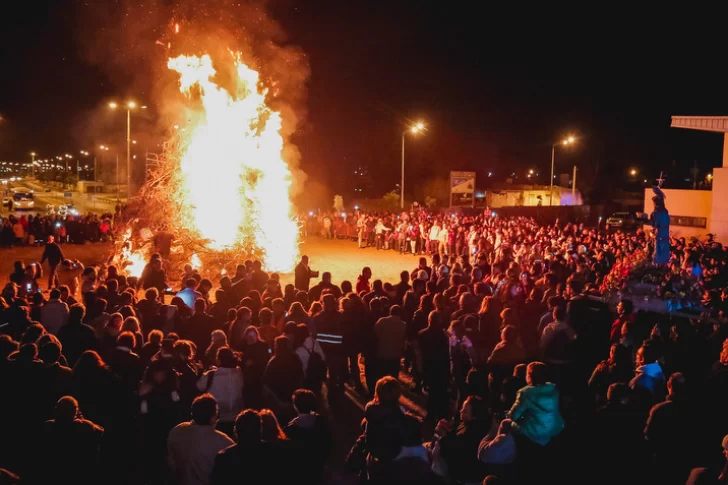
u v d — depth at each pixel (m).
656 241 14.30
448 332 8.94
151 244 19.94
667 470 5.93
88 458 5.38
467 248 26.75
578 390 8.46
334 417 9.34
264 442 5.06
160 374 6.73
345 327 9.69
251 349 7.53
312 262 26.30
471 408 5.66
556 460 5.86
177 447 5.33
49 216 32.41
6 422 6.56
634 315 9.19
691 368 8.69
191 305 10.96
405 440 4.91
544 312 10.32
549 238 23.66
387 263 26.31
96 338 8.38
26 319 9.15
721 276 14.11
